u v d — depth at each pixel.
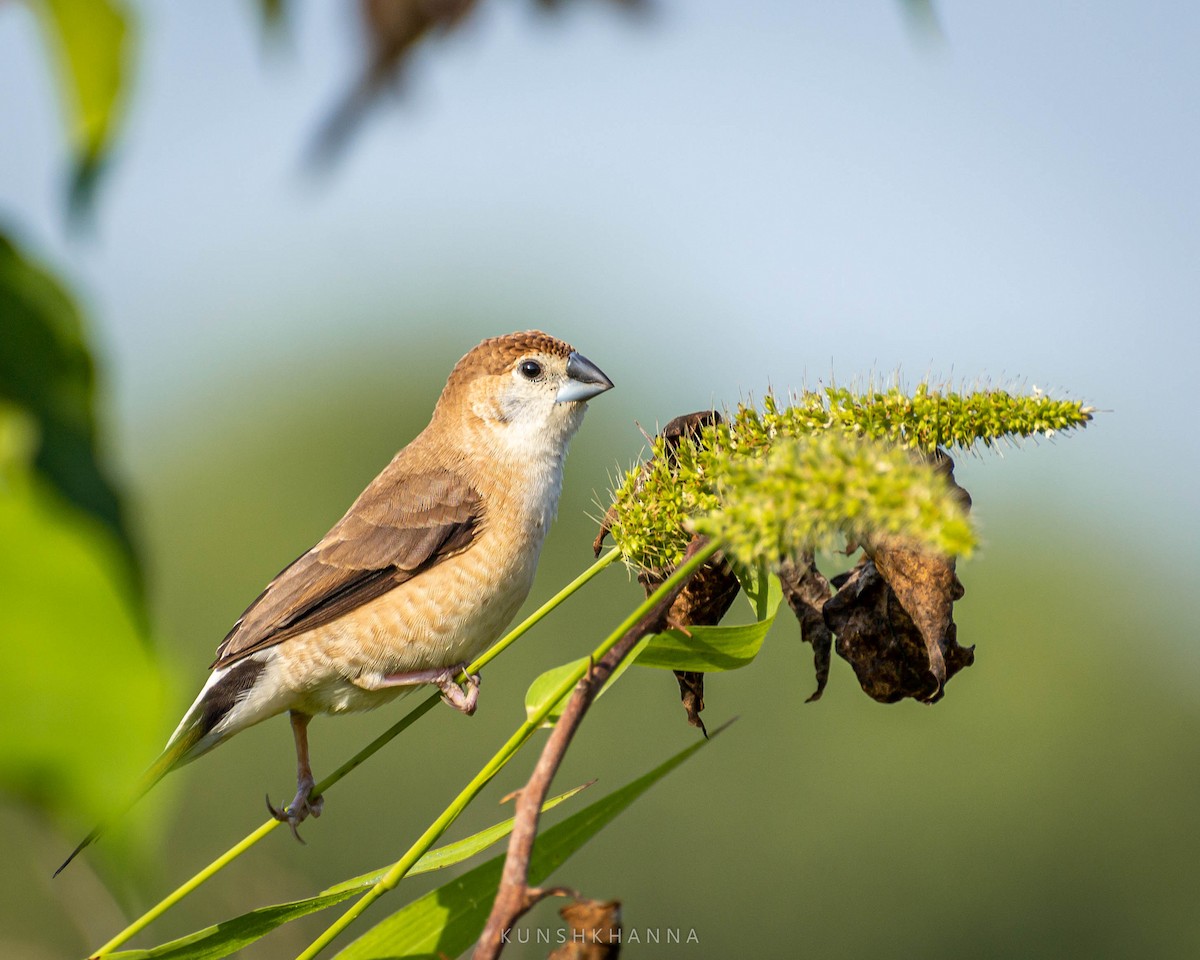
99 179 2.13
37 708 1.47
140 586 1.74
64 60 2.15
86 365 2.04
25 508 1.55
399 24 2.41
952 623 5.14
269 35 2.33
